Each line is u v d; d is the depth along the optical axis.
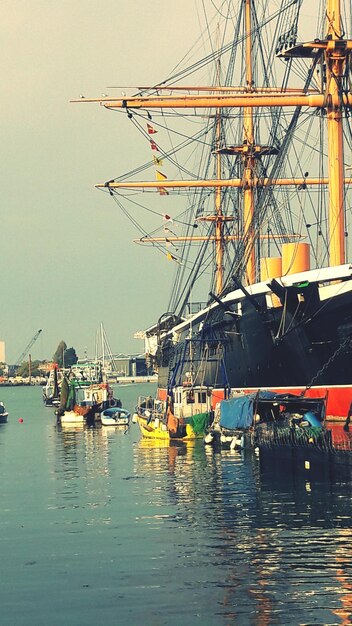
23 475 67.25
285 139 86.44
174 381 93.19
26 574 36.47
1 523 47.00
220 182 110.69
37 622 30.86
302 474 57.25
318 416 70.69
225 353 91.94
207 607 31.73
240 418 76.19
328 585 33.59
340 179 79.06
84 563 37.91
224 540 41.12
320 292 73.81
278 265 82.38
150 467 67.94
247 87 101.75
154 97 82.19
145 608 31.86
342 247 78.38
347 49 79.31
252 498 51.44
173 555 38.72
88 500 53.41
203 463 68.31
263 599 32.31
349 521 44.06
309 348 76.44
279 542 40.28
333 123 79.50
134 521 46.25
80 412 129.88
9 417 159.00
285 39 81.62
